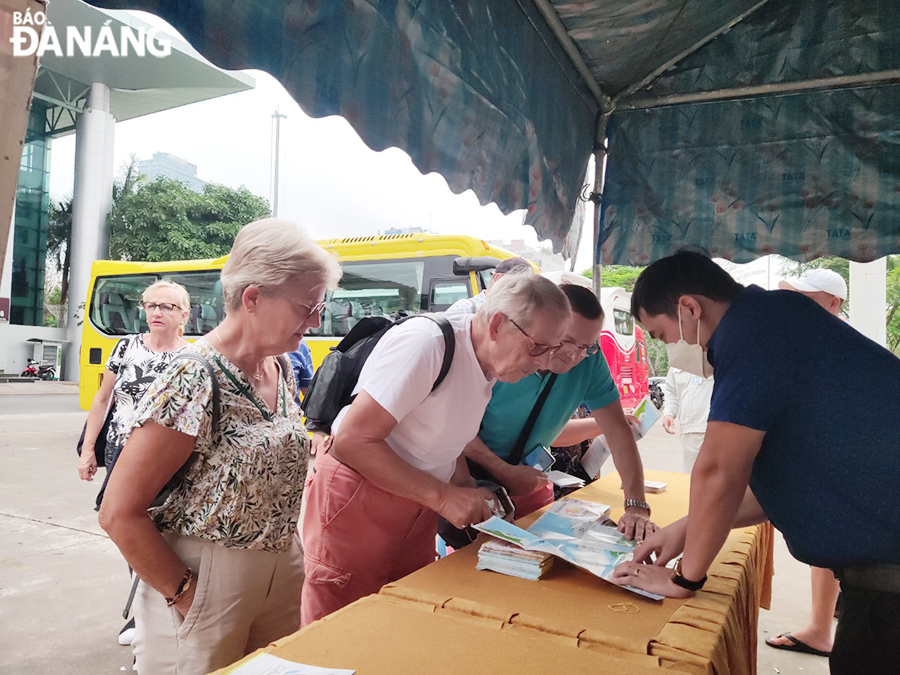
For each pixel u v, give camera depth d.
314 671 0.97
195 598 1.29
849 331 1.34
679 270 1.45
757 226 2.81
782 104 2.72
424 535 1.90
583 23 2.35
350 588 1.80
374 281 7.52
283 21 1.29
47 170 23.14
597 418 2.15
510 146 2.21
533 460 2.18
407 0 1.59
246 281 1.26
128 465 1.21
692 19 2.44
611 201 3.07
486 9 1.94
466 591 1.34
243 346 1.33
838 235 2.68
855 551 1.28
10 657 2.72
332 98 1.42
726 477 1.27
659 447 9.41
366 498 1.75
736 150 2.82
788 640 2.88
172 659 1.30
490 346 1.58
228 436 1.31
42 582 3.53
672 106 2.91
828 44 2.53
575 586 1.39
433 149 1.80
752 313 1.33
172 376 1.26
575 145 2.79
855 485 1.26
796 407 1.28
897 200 2.57
